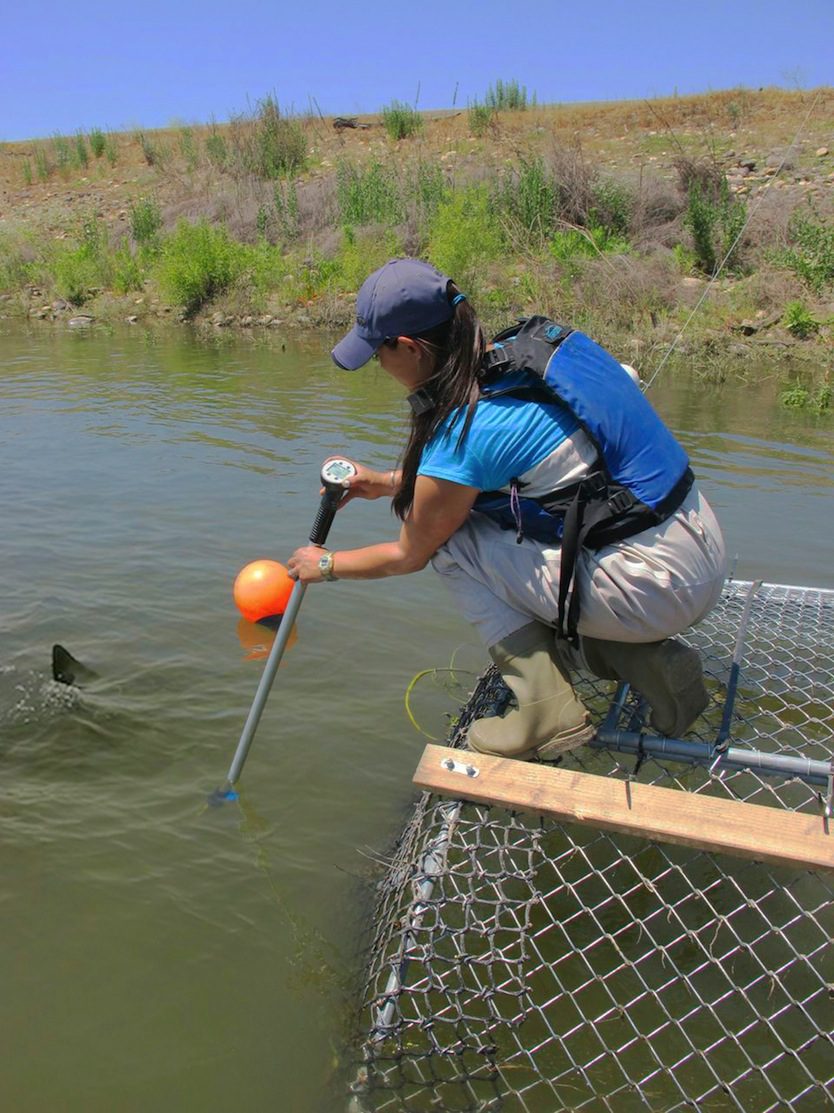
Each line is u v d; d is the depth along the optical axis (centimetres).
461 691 395
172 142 2606
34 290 1809
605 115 2045
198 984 256
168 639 432
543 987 256
